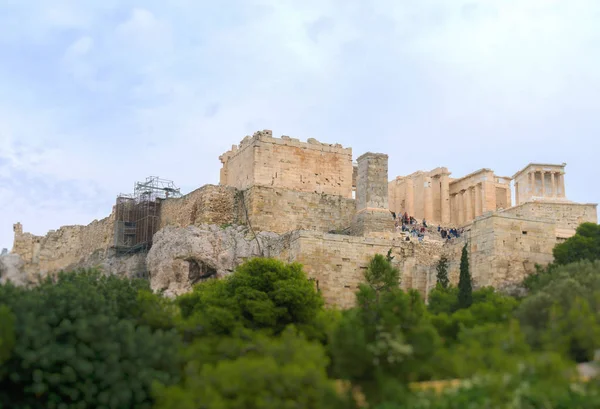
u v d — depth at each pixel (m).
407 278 84.62
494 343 48.88
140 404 49.12
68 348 49.62
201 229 94.00
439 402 42.25
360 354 45.97
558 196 103.75
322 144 103.94
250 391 45.72
